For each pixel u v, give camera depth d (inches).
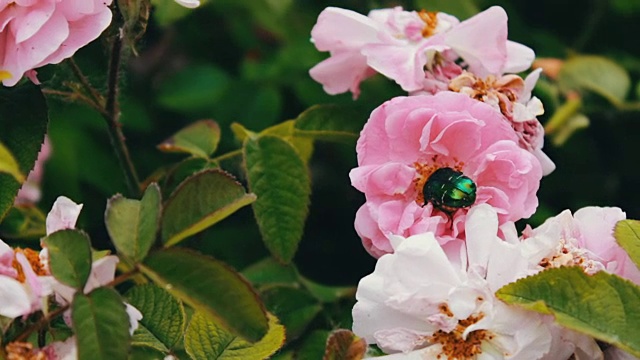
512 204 21.2
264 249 27.9
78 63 24.9
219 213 19.2
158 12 27.5
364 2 30.5
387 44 23.1
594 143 30.4
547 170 22.7
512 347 19.9
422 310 20.1
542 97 28.9
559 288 19.4
